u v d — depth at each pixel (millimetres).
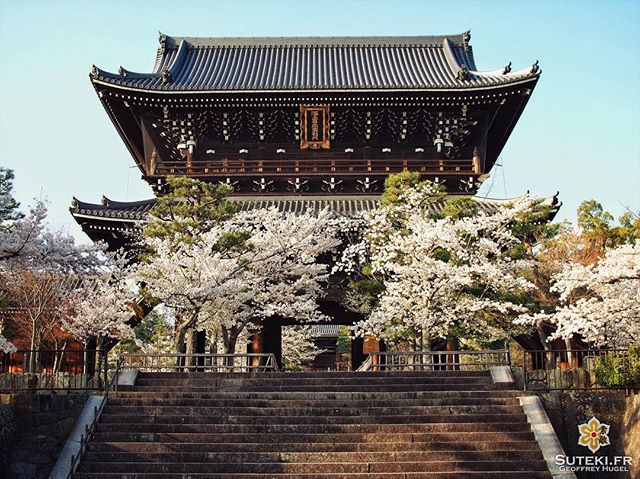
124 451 20484
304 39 54031
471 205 34812
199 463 19922
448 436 21219
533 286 31609
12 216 35969
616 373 23906
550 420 23859
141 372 25734
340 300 39344
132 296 33625
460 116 43375
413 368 34250
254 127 44094
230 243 33375
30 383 24922
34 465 22875
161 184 42906
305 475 19453
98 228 39219
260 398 23672
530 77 40938
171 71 47469
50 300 33875
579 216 47500
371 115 43344
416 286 31922
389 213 35000
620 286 23969
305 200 43219
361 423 22047
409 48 53625
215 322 35219
